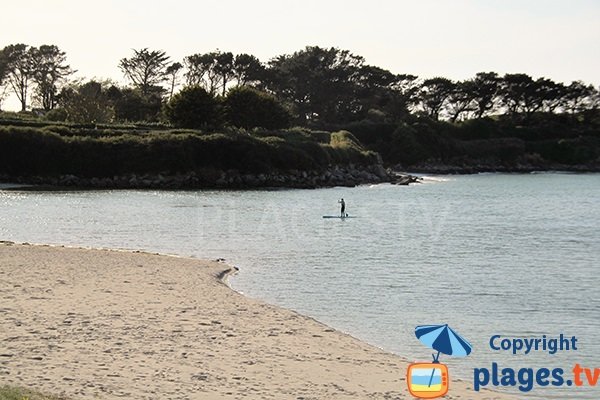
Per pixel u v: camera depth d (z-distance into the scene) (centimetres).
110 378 1686
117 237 4788
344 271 3594
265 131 13250
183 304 2562
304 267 3697
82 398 1514
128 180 10419
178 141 10844
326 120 19912
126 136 11094
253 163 10975
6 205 6844
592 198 9850
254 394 1627
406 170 17288
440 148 18588
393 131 18412
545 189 11806
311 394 1653
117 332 2128
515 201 9175
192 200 8012
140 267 3331
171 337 2103
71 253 3697
